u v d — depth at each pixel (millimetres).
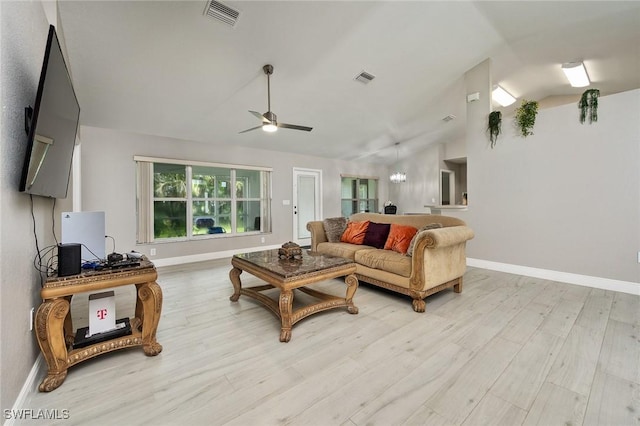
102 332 1979
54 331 1624
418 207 8062
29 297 1627
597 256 3365
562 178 3604
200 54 3023
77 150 3818
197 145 5199
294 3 2564
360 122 5445
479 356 1907
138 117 4113
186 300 3076
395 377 1689
